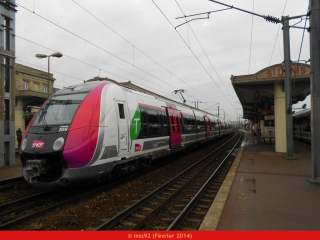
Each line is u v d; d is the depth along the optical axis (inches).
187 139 560.7
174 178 317.4
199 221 181.8
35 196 245.0
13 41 386.6
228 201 212.4
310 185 263.1
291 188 251.9
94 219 188.5
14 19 391.2
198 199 238.5
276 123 555.8
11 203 219.9
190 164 463.8
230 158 542.6
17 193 266.5
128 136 295.6
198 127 678.5
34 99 761.0
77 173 223.6
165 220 185.3
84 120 235.5
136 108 323.9
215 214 177.3
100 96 257.6
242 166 385.7
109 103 264.1
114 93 279.3
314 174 275.4
